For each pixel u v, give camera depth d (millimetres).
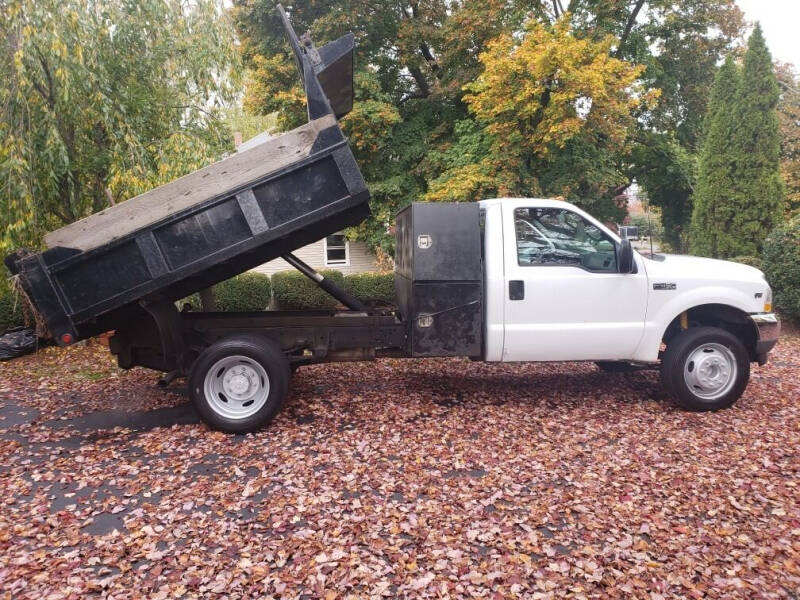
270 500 3971
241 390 5367
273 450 4949
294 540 3424
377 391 6797
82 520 3746
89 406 6539
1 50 8633
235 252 5008
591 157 13328
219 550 3340
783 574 3104
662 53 17047
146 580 3057
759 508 3826
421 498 4004
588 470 4449
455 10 15047
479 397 6488
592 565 3160
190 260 4984
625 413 5867
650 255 6223
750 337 6215
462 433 5289
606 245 5902
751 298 5977
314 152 4973
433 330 5621
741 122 12828
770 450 4836
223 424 5297
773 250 11242
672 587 2998
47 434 5523
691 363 5875
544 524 3627
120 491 4211
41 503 4012
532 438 5152
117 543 3432
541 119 12156
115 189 9562
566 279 5730
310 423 5629
